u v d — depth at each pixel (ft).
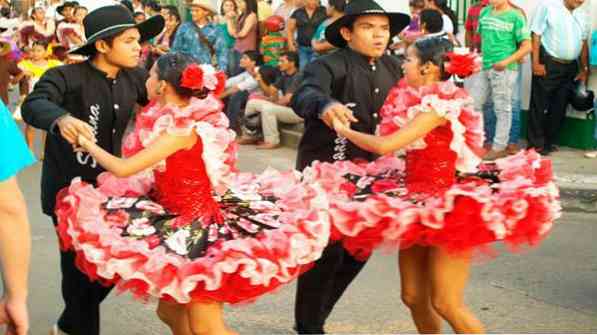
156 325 19.38
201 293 13.00
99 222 13.42
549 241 25.94
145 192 14.67
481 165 16.28
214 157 13.83
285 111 41.27
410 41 33.76
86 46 15.94
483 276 22.61
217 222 13.88
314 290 17.15
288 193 14.71
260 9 48.44
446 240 14.43
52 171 16.49
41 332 18.85
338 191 15.90
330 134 17.17
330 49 37.58
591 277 22.66
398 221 14.38
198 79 13.65
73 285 16.38
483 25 34.71
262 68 42.19
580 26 34.71
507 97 34.58
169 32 47.57
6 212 9.44
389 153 14.97
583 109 35.45
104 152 13.91
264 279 12.85
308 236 13.52
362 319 19.58
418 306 15.96
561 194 30.01
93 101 16.19
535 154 16.20
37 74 42.32
